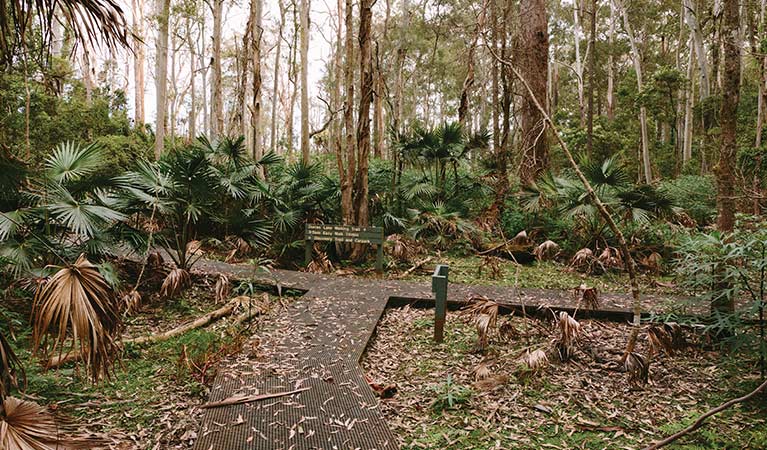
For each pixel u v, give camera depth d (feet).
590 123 48.26
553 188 30.32
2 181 13.14
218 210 28.22
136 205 20.36
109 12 7.92
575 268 28.48
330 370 12.83
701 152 61.87
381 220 35.45
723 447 10.07
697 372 13.98
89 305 7.45
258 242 26.21
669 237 29.68
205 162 21.74
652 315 14.57
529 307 19.67
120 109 57.16
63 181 17.52
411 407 11.75
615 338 17.11
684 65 94.27
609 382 13.37
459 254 33.27
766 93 44.21
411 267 29.43
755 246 12.47
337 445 9.16
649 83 61.98
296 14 67.87
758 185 32.09
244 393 11.28
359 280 24.57
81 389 11.83
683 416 11.45
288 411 10.48
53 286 7.27
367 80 28.89
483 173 39.27
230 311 18.57
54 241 16.76
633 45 70.13
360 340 15.33
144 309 18.81
